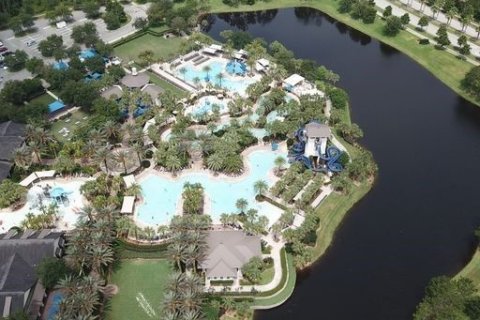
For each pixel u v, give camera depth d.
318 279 178.62
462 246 191.00
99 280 160.50
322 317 166.00
